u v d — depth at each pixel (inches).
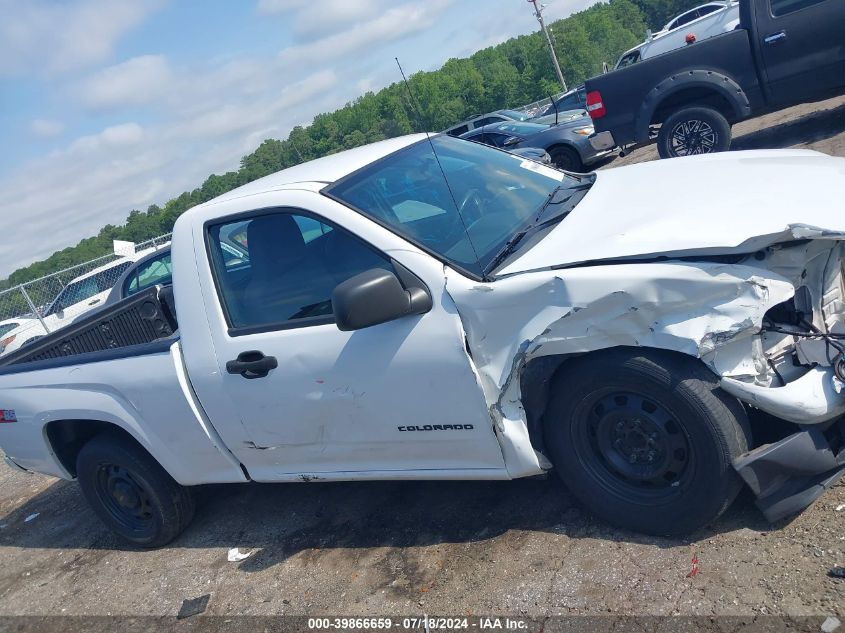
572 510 132.3
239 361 139.8
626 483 118.5
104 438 171.2
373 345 124.8
